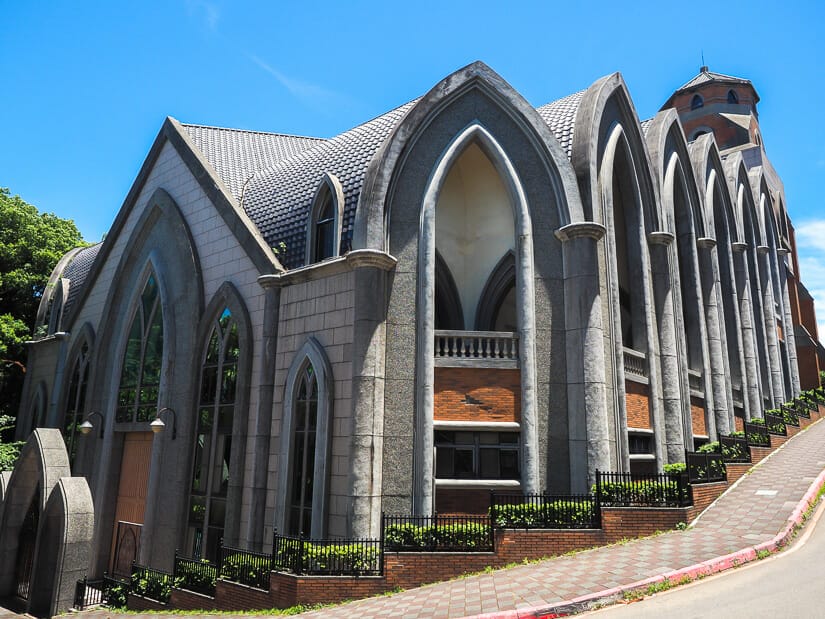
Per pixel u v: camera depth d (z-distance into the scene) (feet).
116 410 80.64
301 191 73.05
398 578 42.70
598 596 31.71
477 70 63.87
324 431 55.88
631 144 74.28
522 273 58.29
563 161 60.90
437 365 56.24
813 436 85.87
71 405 93.25
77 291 106.32
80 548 58.13
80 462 83.25
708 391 81.20
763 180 136.87
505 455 55.31
